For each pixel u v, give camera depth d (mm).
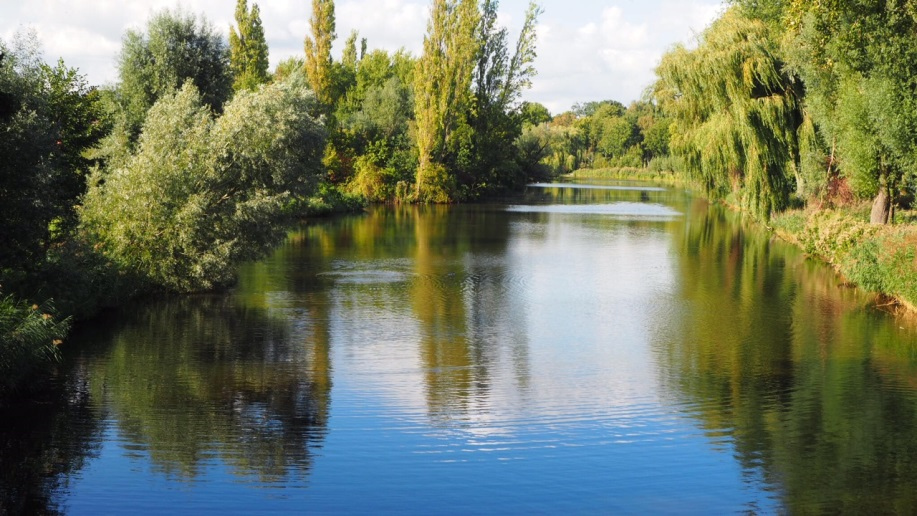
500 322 22469
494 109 81875
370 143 75312
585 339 20500
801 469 12000
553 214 60406
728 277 30641
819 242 35000
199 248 25938
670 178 122625
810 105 34812
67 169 24000
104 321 21906
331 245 39938
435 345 19719
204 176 25953
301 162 29172
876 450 12750
